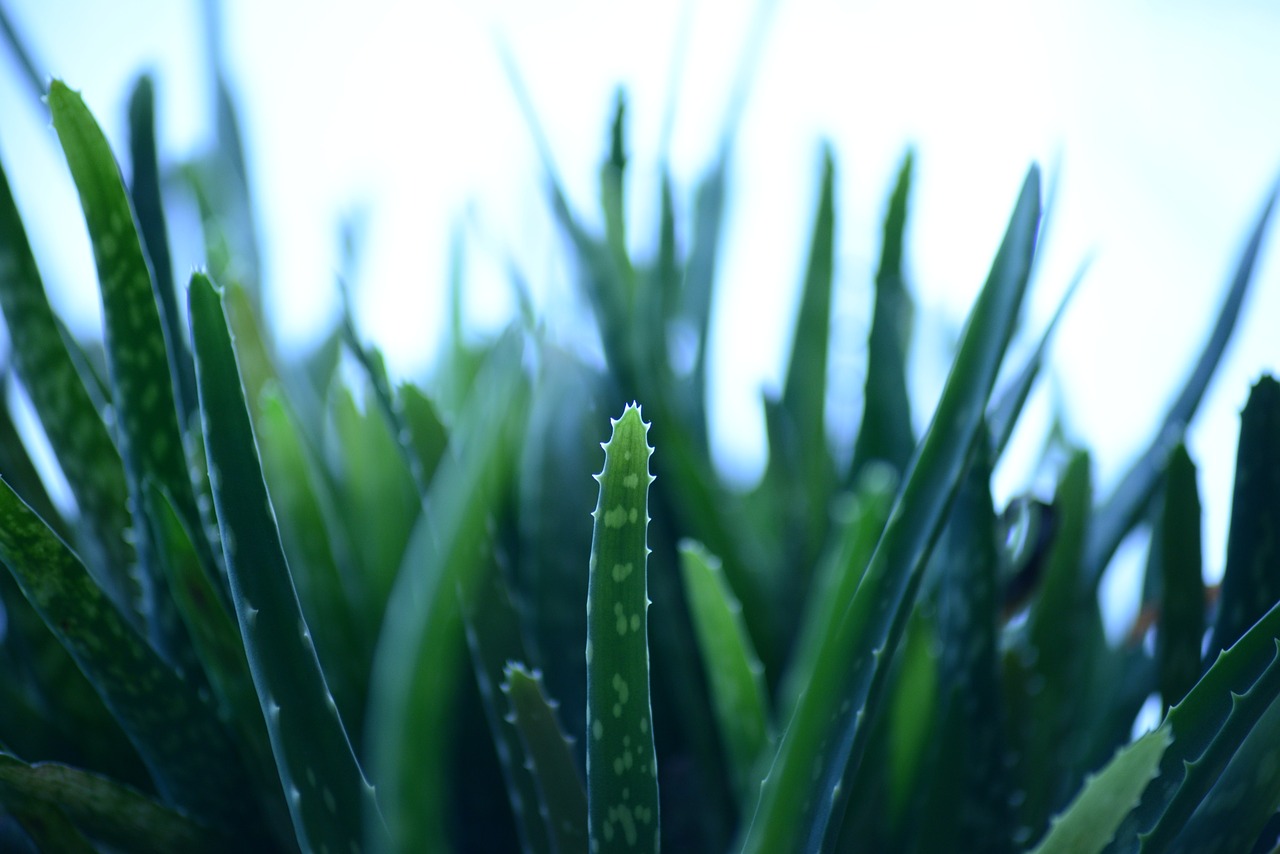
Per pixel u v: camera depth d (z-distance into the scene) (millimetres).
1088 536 810
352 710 737
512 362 730
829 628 649
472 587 688
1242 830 618
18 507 630
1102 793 577
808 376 922
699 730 767
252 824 679
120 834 655
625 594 569
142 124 745
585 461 834
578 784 629
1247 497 691
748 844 604
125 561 722
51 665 694
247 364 831
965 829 684
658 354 880
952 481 611
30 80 878
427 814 609
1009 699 720
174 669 679
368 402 812
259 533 591
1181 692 708
